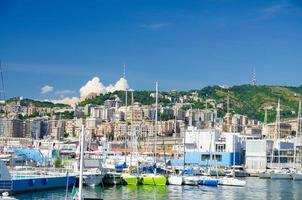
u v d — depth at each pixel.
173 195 105.25
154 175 125.62
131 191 109.25
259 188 135.38
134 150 180.50
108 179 119.62
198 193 112.19
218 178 138.00
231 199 103.50
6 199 57.28
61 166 136.88
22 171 116.12
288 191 127.94
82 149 45.84
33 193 96.12
